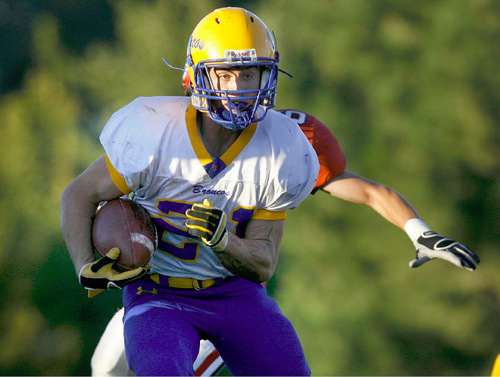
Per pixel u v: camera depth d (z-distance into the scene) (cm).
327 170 1336
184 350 1095
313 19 4897
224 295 1204
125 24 5653
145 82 5475
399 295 4553
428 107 4616
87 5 9275
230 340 1196
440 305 4612
